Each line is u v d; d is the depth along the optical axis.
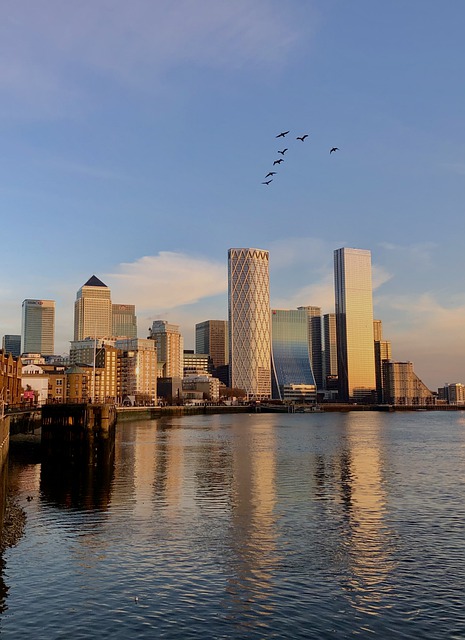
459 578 33.31
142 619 27.73
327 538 41.38
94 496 56.16
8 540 40.38
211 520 46.50
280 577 33.34
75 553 37.47
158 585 32.00
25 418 109.25
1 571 34.06
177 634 26.23
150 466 79.69
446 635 26.23
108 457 78.56
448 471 76.50
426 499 56.00
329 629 26.78
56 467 75.56
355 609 29.02
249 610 28.84
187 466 80.06
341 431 178.25
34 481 64.56
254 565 35.38
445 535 42.31
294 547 39.12
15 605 29.23
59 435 78.06
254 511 49.97
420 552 38.12
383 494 58.56
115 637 25.91
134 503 52.97
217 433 161.88
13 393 141.38
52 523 45.19
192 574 33.72
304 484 64.56
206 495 57.31
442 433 168.75
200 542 40.12
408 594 30.91
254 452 102.19
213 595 30.66
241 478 68.75
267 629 26.78
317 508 51.44
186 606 29.25
